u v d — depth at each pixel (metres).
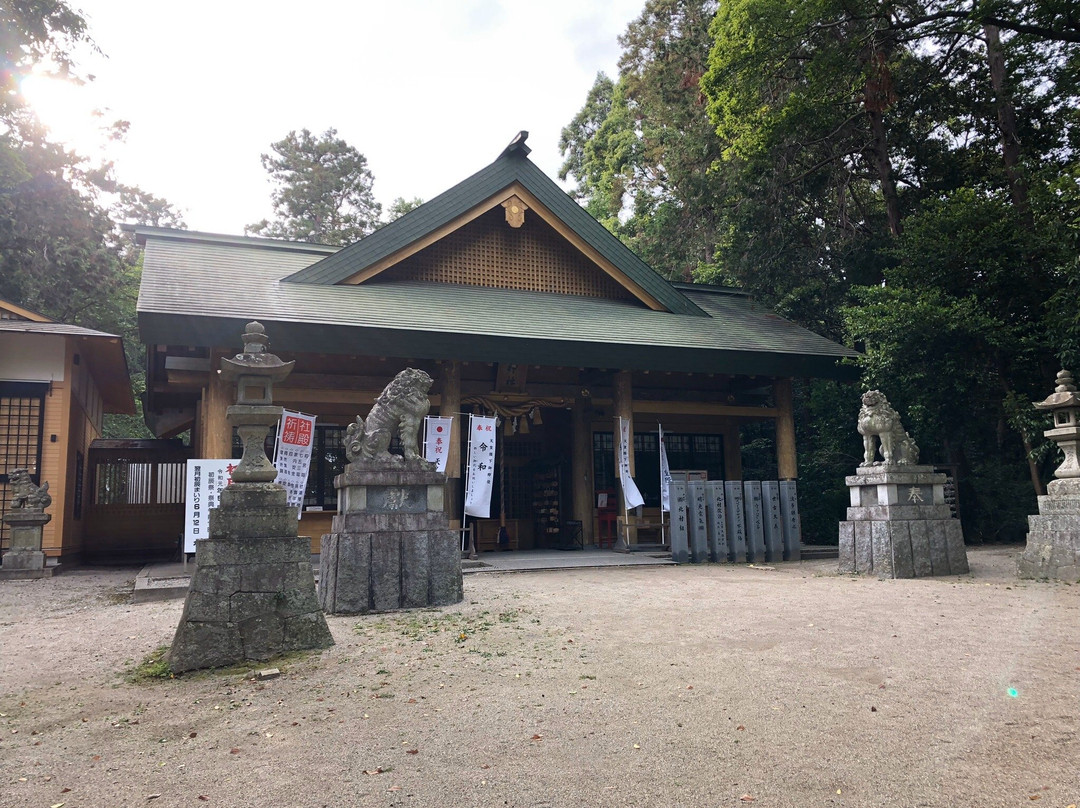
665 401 16.36
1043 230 14.09
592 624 6.68
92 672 5.59
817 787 3.16
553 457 16.67
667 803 3.04
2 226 20.98
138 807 3.14
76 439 14.81
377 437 8.18
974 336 14.41
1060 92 16.59
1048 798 2.99
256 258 15.09
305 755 3.69
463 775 3.38
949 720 3.94
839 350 16.03
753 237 20.09
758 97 17.70
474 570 11.41
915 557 10.05
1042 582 9.16
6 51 18.12
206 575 5.68
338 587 7.59
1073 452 9.71
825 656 5.32
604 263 16.16
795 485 13.60
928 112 19.30
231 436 12.31
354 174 40.38
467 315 13.64
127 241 25.89
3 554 12.99
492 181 15.12
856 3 15.30
